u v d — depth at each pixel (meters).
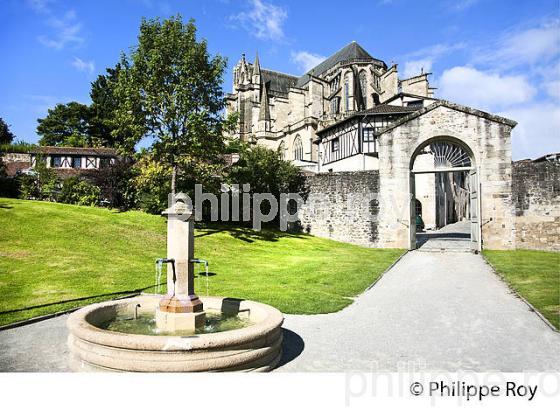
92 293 10.79
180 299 7.00
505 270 14.46
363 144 33.19
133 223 21.50
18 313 8.81
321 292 11.66
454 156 31.11
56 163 36.78
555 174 19.75
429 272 14.82
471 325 8.37
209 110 22.80
